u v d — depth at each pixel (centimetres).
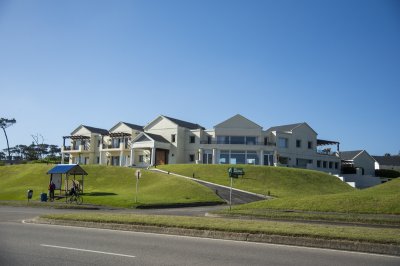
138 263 927
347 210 2147
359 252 1092
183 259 974
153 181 4875
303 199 2527
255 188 4872
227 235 1341
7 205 3300
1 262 935
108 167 5644
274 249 1127
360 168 8150
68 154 9425
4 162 9469
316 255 1039
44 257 992
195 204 3512
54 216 1850
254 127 7238
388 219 1812
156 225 1516
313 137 7806
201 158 7150
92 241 1250
